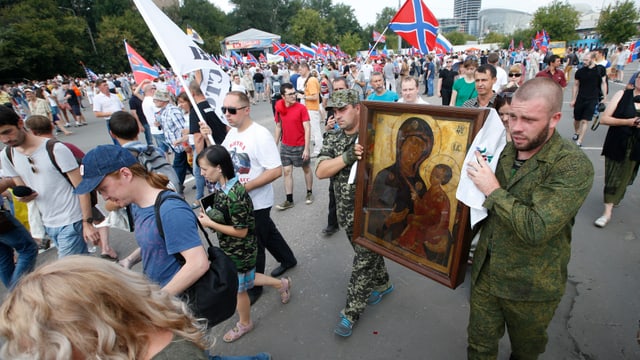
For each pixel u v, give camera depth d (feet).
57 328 2.43
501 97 10.00
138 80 25.22
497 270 5.33
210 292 5.40
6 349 2.52
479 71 12.57
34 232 10.27
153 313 2.87
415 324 8.74
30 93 36.73
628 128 11.35
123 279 2.85
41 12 130.72
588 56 21.01
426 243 6.35
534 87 4.39
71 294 2.46
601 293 9.31
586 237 11.96
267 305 9.80
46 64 120.98
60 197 9.07
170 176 10.07
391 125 6.44
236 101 9.07
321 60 89.45
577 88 21.91
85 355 2.50
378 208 7.06
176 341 2.93
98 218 9.77
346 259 11.81
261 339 8.61
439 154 5.78
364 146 6.86
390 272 10.93
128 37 144.66
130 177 5.14
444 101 35.14
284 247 10.94
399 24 16.11
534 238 4.48
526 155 4.98
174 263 5.47
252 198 9.41
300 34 217.15
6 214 9.41
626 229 12.26
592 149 20.95
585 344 7.79
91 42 146.41
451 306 9.29
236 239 7.88
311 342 8.42
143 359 2.76
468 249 5.73
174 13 188.55
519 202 4.75
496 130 5.06
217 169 7.44
